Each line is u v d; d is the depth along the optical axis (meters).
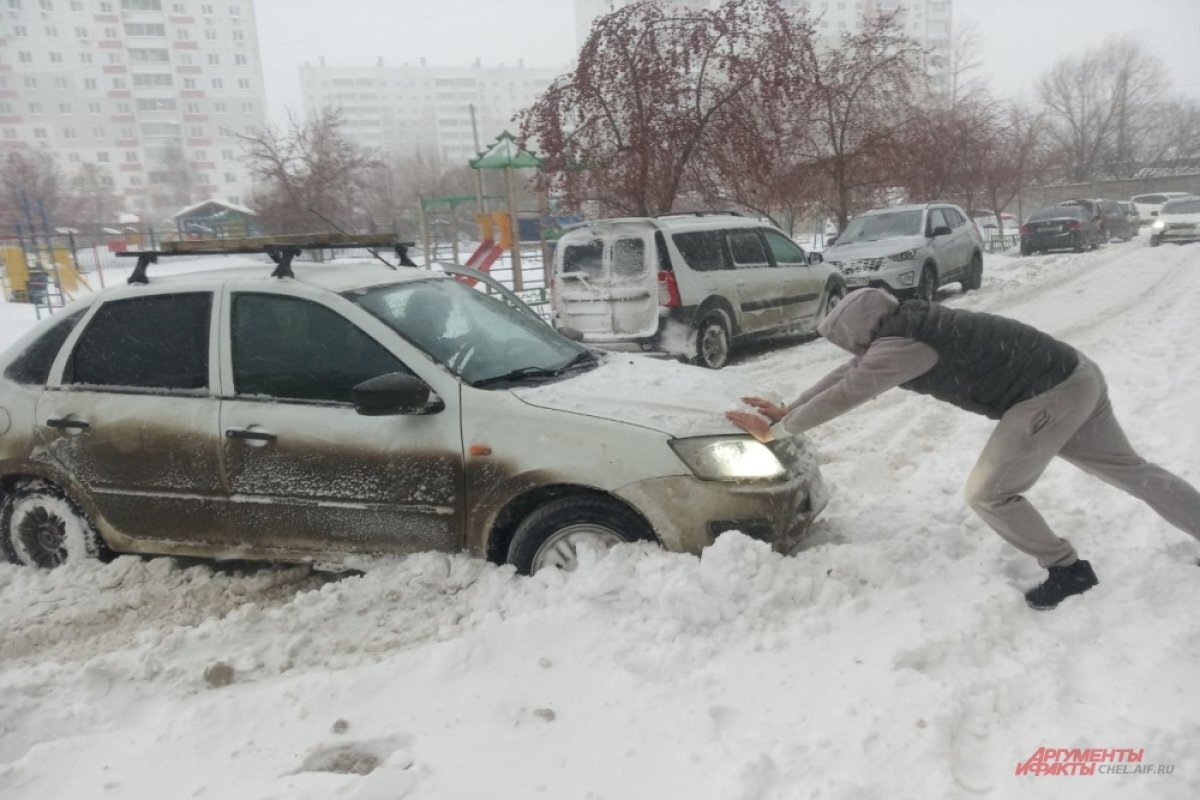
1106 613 3.58
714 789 2.62
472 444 4.02
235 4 93.88
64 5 87.00
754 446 3.95
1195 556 4.04
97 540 4.75
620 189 14.62
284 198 28.59
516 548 4.05
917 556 4.14
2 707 3.29
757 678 3.20
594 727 2.96
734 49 14.46
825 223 30.84
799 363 10.46
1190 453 5.57
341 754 2.93
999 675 3.14
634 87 14.18
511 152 17.94
